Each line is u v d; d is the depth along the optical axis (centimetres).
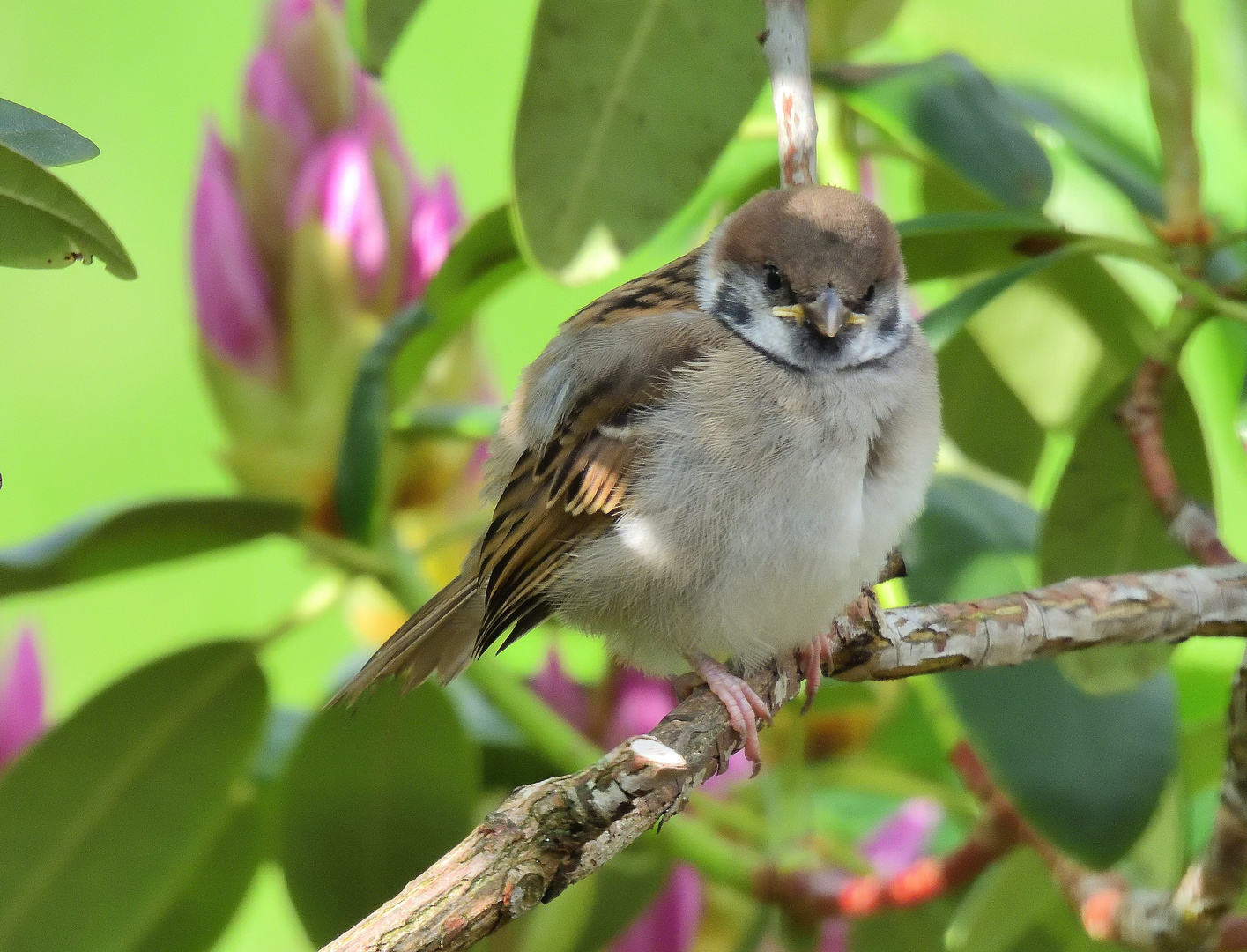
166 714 683
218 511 672
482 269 706
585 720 758
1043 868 680
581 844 461
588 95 666
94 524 636
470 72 1334
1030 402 801
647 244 669
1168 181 664
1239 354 820
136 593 1115
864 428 635
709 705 606
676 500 635
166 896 676
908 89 702
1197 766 743
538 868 457
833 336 632
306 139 748
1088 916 637
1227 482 1096
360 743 685
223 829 728
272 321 736
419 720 686
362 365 702
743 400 635
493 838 459
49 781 669
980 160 689
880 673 613
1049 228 664
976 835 657
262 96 747
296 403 732
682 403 639
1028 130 746
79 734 672
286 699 1096
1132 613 597
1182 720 773
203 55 1351
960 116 697
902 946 729
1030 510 741
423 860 682
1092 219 849
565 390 661
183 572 1123
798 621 633
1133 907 623
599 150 667
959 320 632
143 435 1201
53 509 1170
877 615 618
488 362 806
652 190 669
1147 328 778
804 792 734
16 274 1245
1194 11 1220
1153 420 649
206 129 746
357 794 685
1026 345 795
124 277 455
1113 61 1261
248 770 716
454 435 732
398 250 754
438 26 1357
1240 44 776
